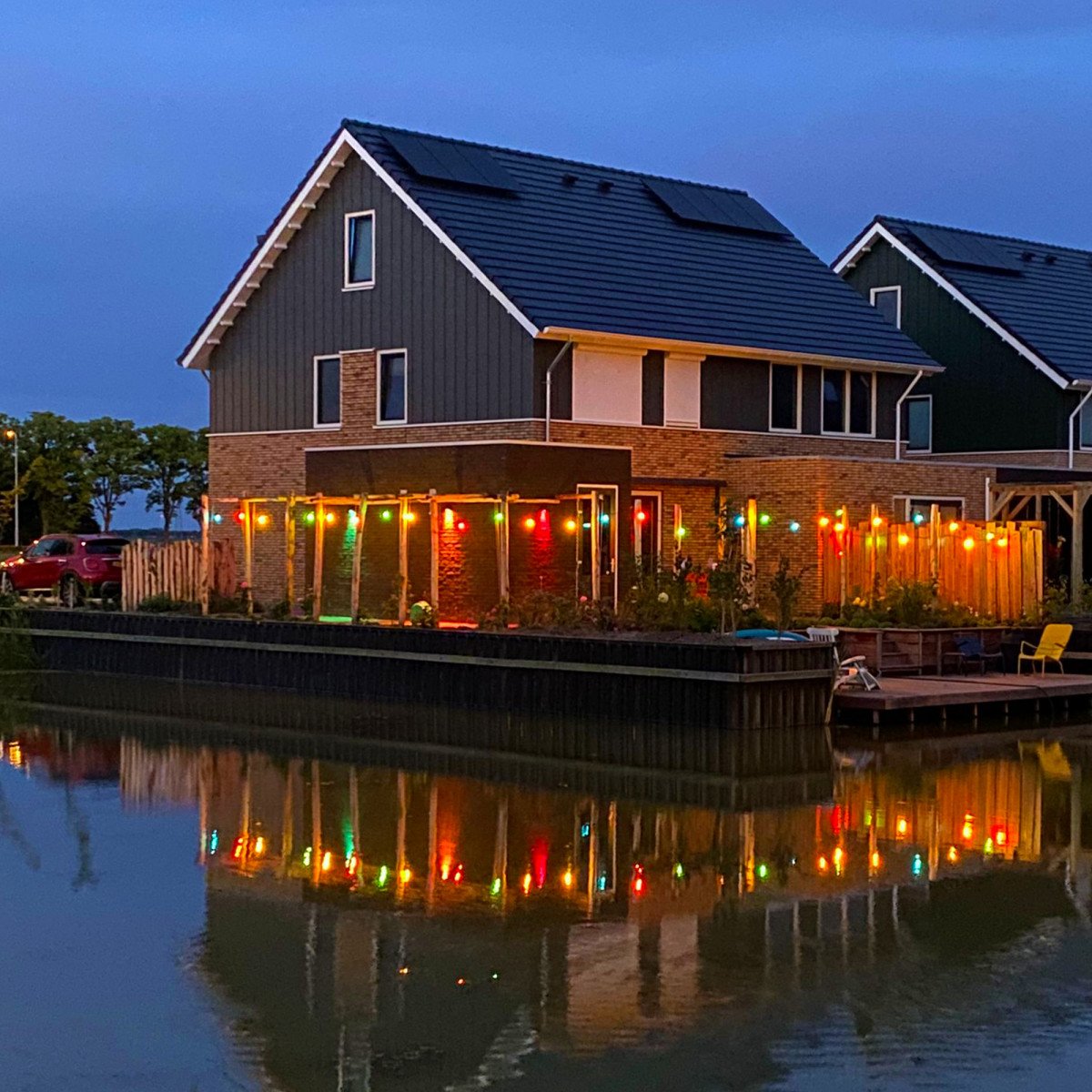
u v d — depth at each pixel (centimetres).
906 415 3862
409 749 1961
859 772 1775
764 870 1327
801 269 3447
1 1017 979
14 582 3494
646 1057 898
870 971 1045
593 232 3133
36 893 1267
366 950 1103
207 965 1077
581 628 2244
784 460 2927
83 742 2053
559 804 1608
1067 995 998
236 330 3303
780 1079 864
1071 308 3953
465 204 2997
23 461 5081
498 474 2528
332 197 3125
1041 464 3634
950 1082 859
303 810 1593
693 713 2023
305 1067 895
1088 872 1315
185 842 1451
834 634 2159
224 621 2600
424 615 2428
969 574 2542
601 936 1130
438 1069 889
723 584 2161
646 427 2941
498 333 2833
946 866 1334
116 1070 895
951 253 3894
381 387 3044
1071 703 2273
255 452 3266
